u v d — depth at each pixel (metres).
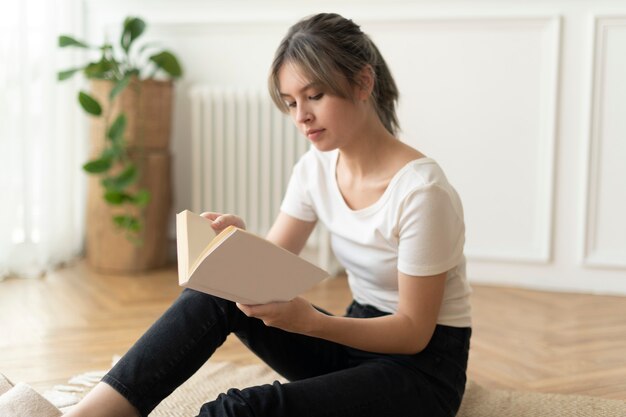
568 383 2.01
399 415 1.22
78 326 2.48
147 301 2.85
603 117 3.11
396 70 3.30
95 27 3.62
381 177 1.33
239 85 3.53
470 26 3.20
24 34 3.14
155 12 3.55
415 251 1.24
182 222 1.21
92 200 3.38
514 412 1.75
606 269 3.16
